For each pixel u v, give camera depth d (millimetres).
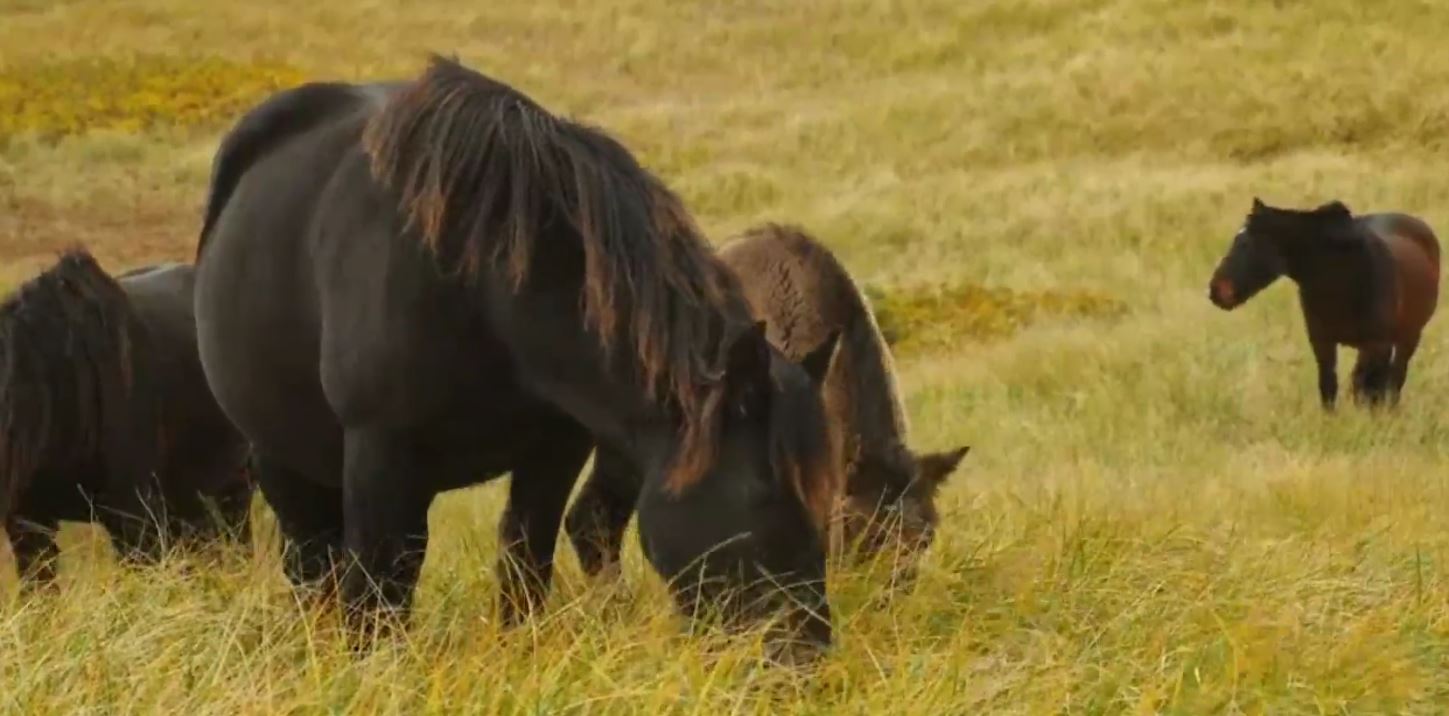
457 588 9453
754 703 7184
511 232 7859
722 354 7137
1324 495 15125
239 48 57125
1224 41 53375
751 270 11461
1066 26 57938
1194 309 29438
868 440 10391
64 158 44219
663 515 7332
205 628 8023
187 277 15023
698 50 59031
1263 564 10148
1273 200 38438
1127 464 19578
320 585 8938
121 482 13680
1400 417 22516
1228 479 17234
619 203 7746
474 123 8062
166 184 42938
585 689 7203
